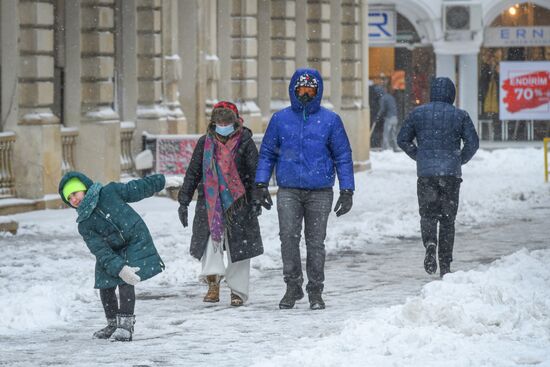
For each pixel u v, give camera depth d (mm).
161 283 29953
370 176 73312
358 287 28844
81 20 54906
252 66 67875
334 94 78812
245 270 26094
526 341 19000
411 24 107062
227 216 25828
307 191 25188
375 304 25797
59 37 55031
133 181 21328
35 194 50781
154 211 50625
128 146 58812
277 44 71750
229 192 25891
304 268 32750
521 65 108375
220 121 26031
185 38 62000
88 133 54938
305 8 75312
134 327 22828
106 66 55344
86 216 20828
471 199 53844
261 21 71312
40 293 25500
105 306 21594
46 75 51375
